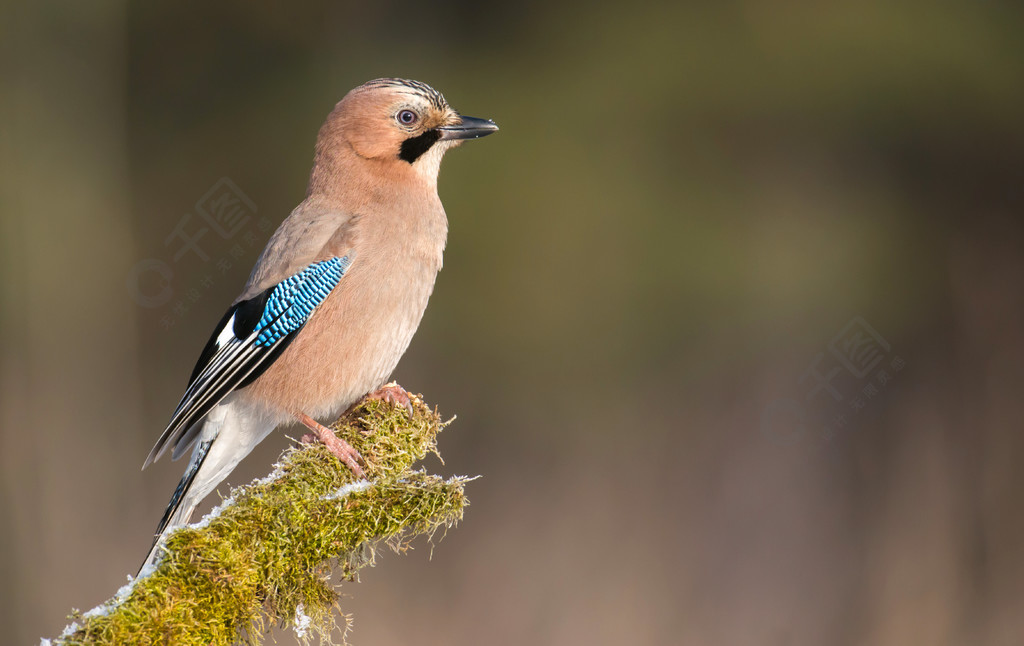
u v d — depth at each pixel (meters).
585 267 14.91
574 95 15.49
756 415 14.88
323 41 17.00
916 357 15.18
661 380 15.03
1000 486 14.31
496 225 14.82
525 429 14.98
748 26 15.29
